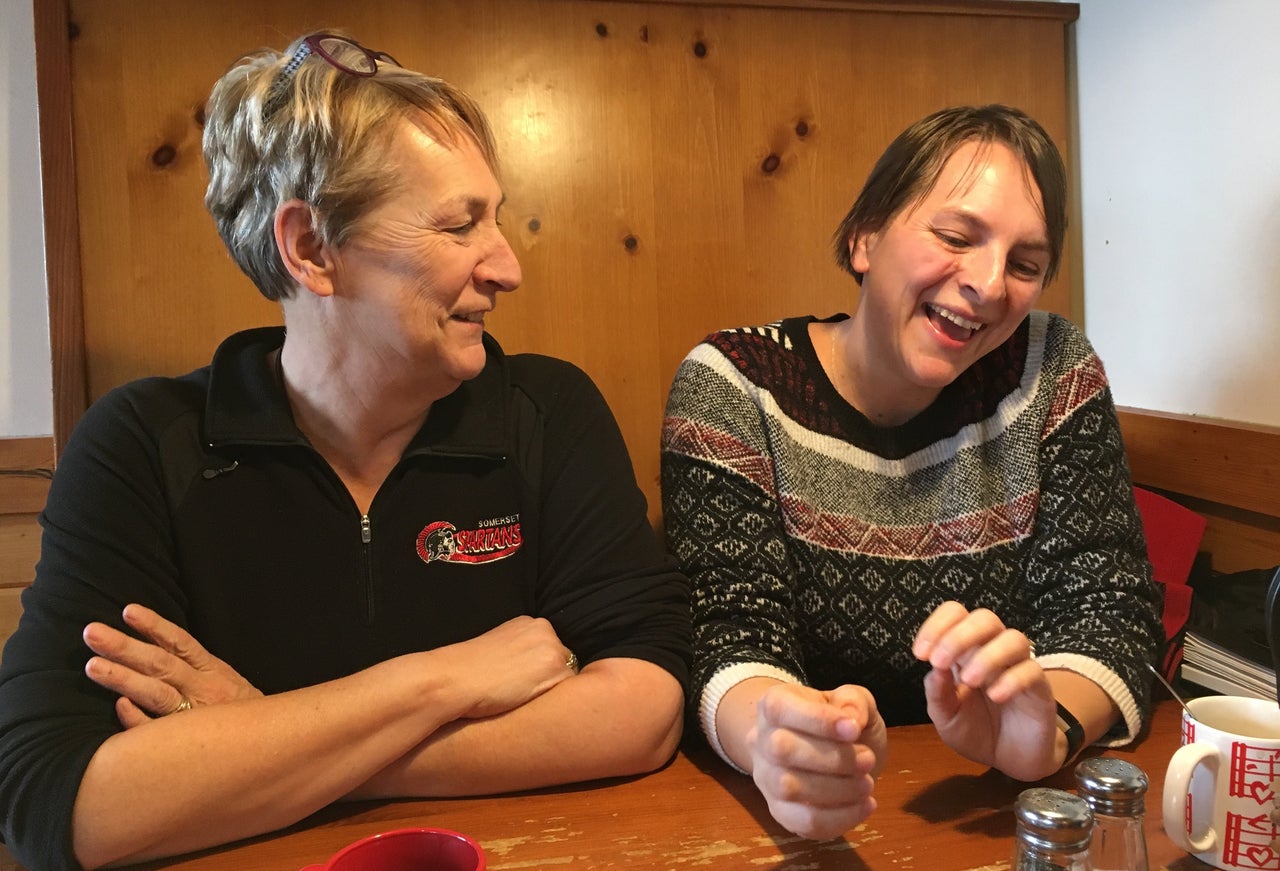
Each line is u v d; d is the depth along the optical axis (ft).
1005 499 3.58
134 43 4.15
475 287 2.88
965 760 2.82
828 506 3.50
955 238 3.15
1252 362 4.34
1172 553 4.33
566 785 2.75
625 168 4.72
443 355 2.88
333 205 2.70
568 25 4.59
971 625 2.45
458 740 2.66
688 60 4.75
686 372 3.65
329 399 3.05
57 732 2.47
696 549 3.31
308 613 3.05
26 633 2.69
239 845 2.45
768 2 4.78
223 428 3.01
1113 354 5.27
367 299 2.79
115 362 4.22
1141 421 4.85
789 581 3.33
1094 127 5.23
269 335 3.35
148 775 2.36
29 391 4.48
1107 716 2.88
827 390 3.61
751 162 4.87
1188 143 4.60
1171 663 3.68
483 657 2.77
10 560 4.39
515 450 3.34
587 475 3.32
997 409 3.61
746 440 3.44
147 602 2.85
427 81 2.87
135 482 2.92
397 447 3.18
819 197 4.98
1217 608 3.88
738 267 4.91
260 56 2.99
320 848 2.42
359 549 3.08
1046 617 3.44
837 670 3.55
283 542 3.04
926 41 5.06
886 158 3.39
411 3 4.41
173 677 2.71
